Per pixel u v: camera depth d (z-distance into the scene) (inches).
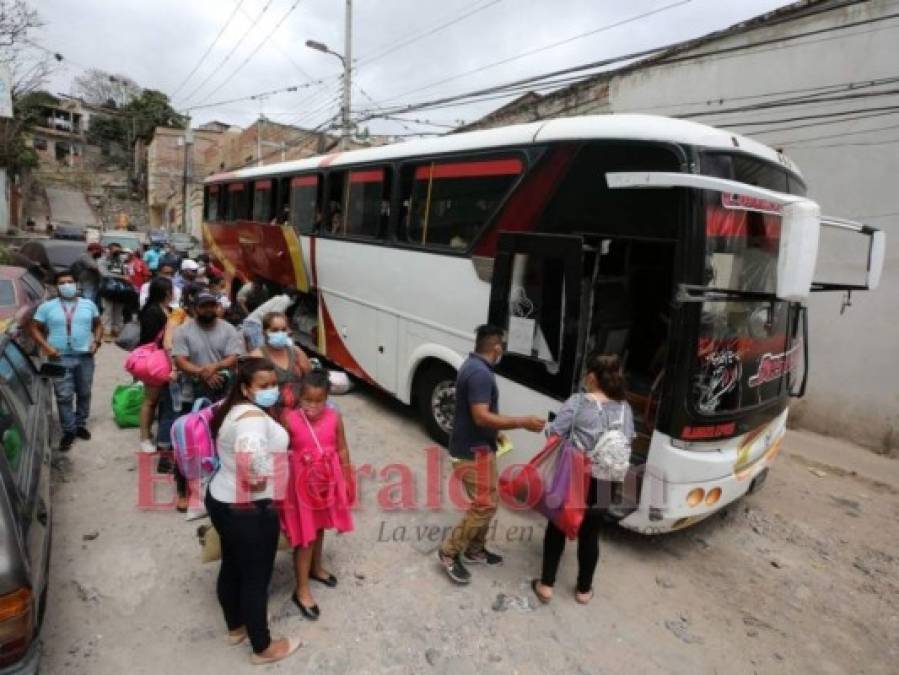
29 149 1266.0
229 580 122.0
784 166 182.2
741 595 162.1
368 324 273.0
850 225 182.1
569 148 175.6
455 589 151.1
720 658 136.2
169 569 151.3
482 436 147.3
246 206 417.7
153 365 187.8
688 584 164.7
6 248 676.1
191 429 155.8
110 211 1788.9
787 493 234.7
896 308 284.7
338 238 290.4
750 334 164.2
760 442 178.7
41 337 212.1
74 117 2357.3
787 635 147.0
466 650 130.5
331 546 167.3
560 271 167.3
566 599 151.6
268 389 115.5
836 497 234.2
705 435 155.6
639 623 145.5
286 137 1154.7
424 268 231.3
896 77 278.8
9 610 88.8
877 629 152.6
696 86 355.6
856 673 136.3
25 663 91.9
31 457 129.1
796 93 312.5
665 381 153.3
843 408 304.8
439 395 235.5
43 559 106.9
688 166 148.9
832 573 177.0
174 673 119.0
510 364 185.0
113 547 159.5
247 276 426.6
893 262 284.2
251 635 119.1
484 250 202.1
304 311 348.5
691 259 147.6
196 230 1368.1
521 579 157.9
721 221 151.6
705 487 159.8
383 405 293.6
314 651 126.6
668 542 186.5
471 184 209.3
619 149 164.1
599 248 167.2
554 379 170.4
